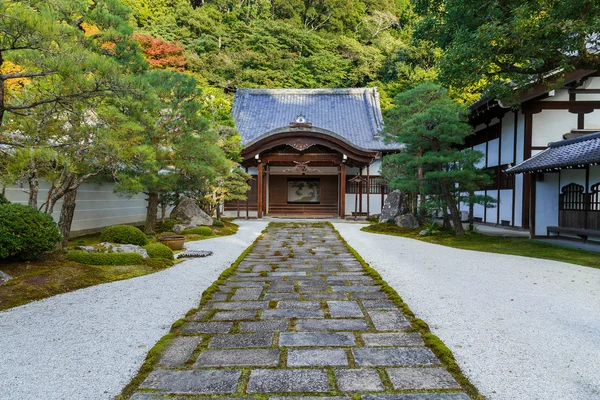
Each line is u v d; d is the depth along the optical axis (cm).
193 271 657
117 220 1341
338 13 3616
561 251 845
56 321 407
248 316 426
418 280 586
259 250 905
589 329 380
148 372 294
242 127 2166
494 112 1388
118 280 591
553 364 304
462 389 269
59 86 591
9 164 575
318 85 3067
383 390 268
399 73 2944
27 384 274
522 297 493
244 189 1392
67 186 695
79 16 781
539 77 795
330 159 1752
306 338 362
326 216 1903
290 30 3234
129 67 880
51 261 618
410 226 1317
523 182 1224
